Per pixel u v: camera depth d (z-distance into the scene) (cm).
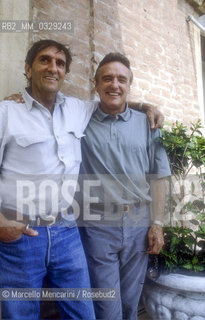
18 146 130
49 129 137
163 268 187
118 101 158
